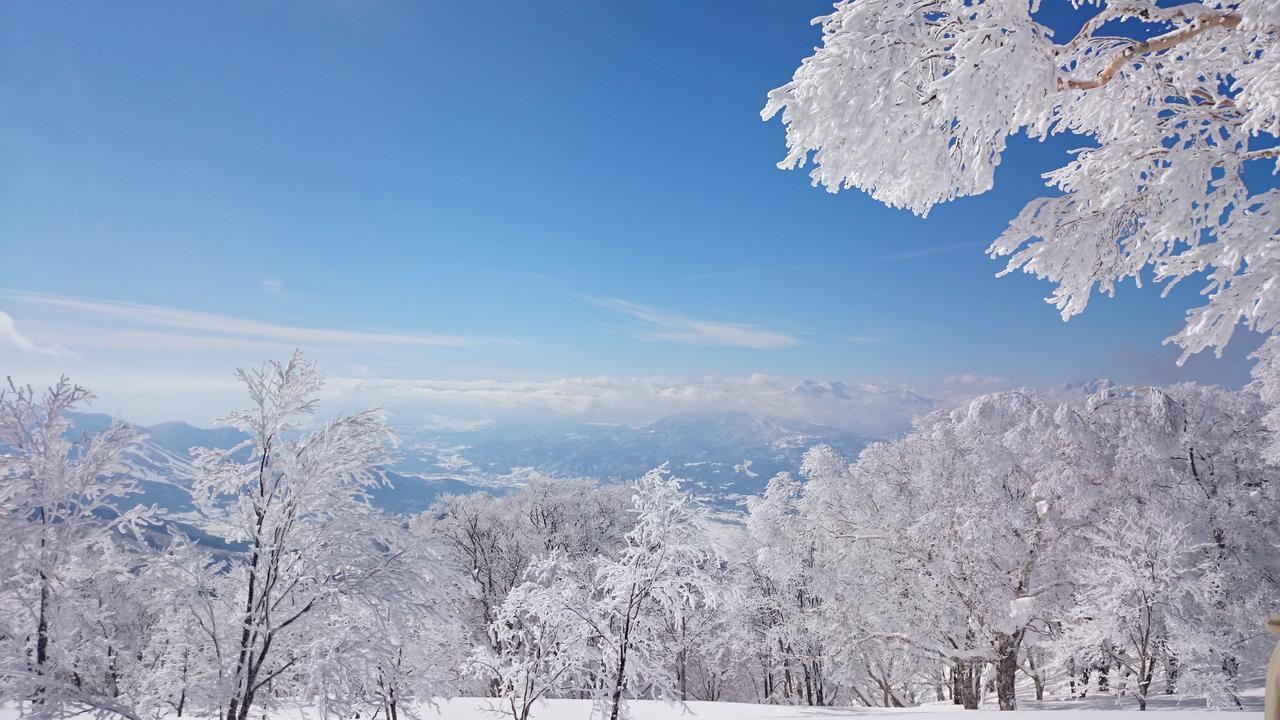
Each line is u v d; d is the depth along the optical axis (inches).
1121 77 238.1
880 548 904.9
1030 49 178.9
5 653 301.4
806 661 1091.3
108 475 334.6
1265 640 681.6
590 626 528.4
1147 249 220.4
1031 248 228.8
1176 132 224.5
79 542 312.2
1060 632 827.4
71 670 316.5
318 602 357.1
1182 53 236.7
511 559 1425.9
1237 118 219.8
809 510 1027.3
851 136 209.0
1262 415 843.4
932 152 208.2
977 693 998.4
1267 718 43.5
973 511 791.7
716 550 530.3
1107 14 204.1
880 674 1040.2
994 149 202.5
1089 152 228.8
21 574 305.7
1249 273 177.9
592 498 1598.2
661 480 543.5
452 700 719.7
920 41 198.5
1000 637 757.9
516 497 1611.7
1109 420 827.4
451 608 396.5
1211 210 209.9
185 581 337.4
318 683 335.0
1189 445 816.3
